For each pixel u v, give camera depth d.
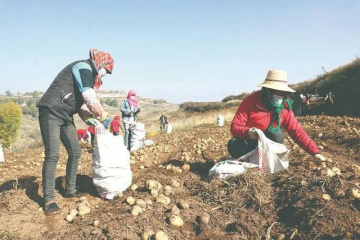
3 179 5.92
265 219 3.41
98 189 4.20
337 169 4.18
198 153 7.15
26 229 3.34
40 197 4.12
